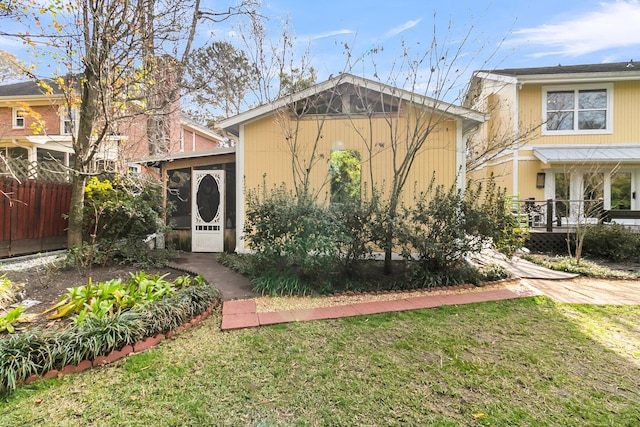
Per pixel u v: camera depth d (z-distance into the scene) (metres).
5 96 14.41
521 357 3.11
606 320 4.04
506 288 5.48
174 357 3.12
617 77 11.31
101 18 5.94
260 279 5.36
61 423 2.24
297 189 6.10
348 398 2.49
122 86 6.91
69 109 6.94
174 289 4.61
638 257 7.73
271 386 2.65
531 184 11.81
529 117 11.93
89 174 6.49
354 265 5.76
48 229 7.41
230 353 3.21
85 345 2.92
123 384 2.69
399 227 5.57
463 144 7.39
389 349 3.29
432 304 4.66
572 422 2.21
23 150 14.20
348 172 7.52
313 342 3.45
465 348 3.31
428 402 2.44
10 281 4.66
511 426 2.18
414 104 6.95
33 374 2.71
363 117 7.48
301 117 7.57
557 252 8.69
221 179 8.66
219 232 8.64
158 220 7.41
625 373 2.83
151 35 6.72
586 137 11.70
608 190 11.17
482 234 5.62
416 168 7.34
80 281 5.30
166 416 2.30
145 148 11.48
